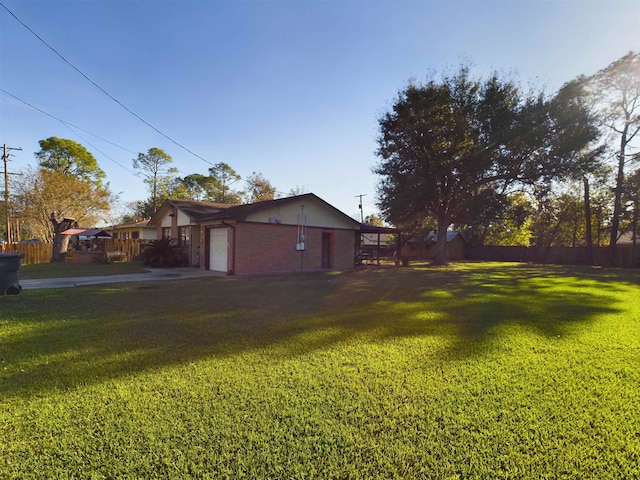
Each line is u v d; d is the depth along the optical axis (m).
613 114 22.86
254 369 3.42
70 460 1.97
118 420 2.40
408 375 3.31
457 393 2.92
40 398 2.74
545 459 2.03
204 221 14.66
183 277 12.21
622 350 4.19
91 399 2.72
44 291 8.45
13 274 8.02
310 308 6.64
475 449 2.12
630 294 9.17
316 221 16.66
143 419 2.42
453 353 4.00
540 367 3.57
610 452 2.11
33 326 4.98
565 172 19.30
